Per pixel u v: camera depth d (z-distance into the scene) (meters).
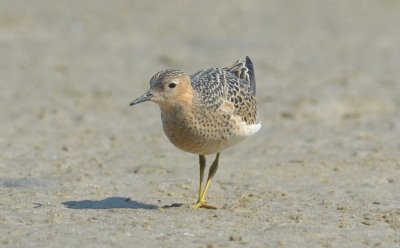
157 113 20.91
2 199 12.62
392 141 17.69
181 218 11.56
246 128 12.32
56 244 10.16
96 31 32.75
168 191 13.54
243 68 13.31
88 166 15.25
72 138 17.77
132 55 28.64
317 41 31.50
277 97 22.36
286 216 11.84
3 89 22.88
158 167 15.19
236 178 14.50
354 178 14.46
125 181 14.16
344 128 19.16
